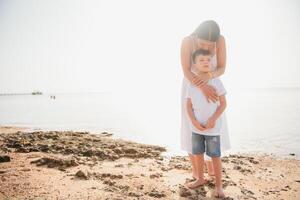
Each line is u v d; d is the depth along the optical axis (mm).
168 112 22750
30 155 5988
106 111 25672
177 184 4133
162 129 12453
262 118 17375
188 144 4160
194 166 4297
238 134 10969
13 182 3957
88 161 5609
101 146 7664
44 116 21672
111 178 4340
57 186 3836
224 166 5586
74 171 4652
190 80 3646
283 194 3990
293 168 5594
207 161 4348
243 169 5312
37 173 4434
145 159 6148
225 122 3980
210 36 3578
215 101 3559
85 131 12297
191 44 3801
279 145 8562
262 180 4656
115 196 3545
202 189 3893
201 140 3799
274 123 14555
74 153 6410
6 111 29797
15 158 5605
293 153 7285
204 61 3525
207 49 3703
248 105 32969
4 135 10102
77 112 25531
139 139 9742
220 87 3604
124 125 14211
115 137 10227
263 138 9930
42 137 9367
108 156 6117
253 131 11711
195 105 3619
